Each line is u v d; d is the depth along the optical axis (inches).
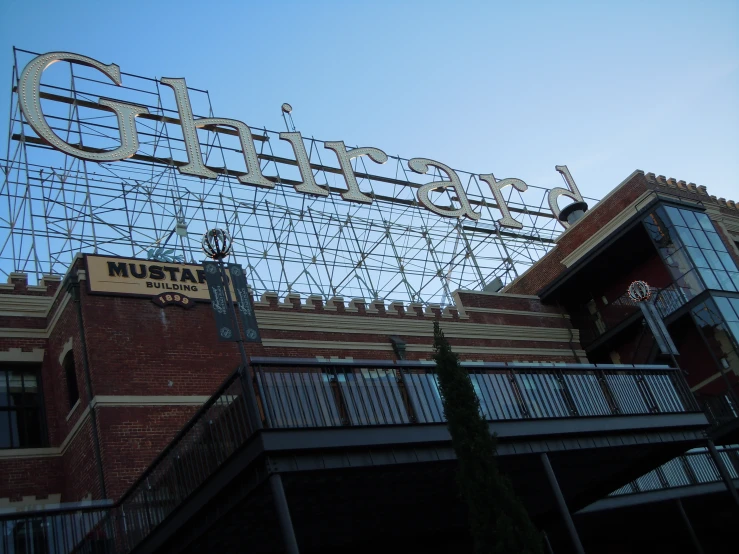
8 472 818.2
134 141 1167.0
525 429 692.7
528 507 859.4
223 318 597.3
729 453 1148.5
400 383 687.7
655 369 847.1
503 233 1648.6
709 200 1491.1
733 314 1206.3
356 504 660.7
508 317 1312.7
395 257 1423.5
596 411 762.2
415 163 1555.1
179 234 1136.8
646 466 840.9
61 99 1175.0
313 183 1344.7
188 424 625.9
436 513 767.7
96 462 792.3
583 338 1402.6
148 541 655.1
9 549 641.6
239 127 1322.6
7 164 1085.8
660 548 1109.1
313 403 645.9
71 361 891.4
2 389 869.8
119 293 897.5
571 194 1775.3
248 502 573.9
